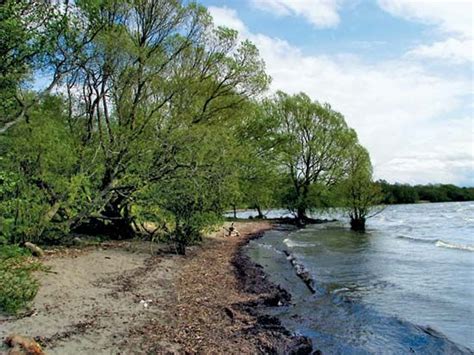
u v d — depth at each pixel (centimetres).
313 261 2036
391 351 872
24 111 1377
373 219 5659
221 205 2152
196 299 1172
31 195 1585
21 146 1582
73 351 726
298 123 4872
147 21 2025
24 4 1145
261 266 1891
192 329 919
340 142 4769
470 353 849
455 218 5456
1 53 1166
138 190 1916
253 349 834
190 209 1981
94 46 1784
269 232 3747
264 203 3769
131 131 1923
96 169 1866
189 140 1898
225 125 2578
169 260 1739
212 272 1614
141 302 1063
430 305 1205
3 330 769
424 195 11331
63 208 1812
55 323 834
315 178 4919
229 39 2388
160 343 810
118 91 2031
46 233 1758
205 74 2367
